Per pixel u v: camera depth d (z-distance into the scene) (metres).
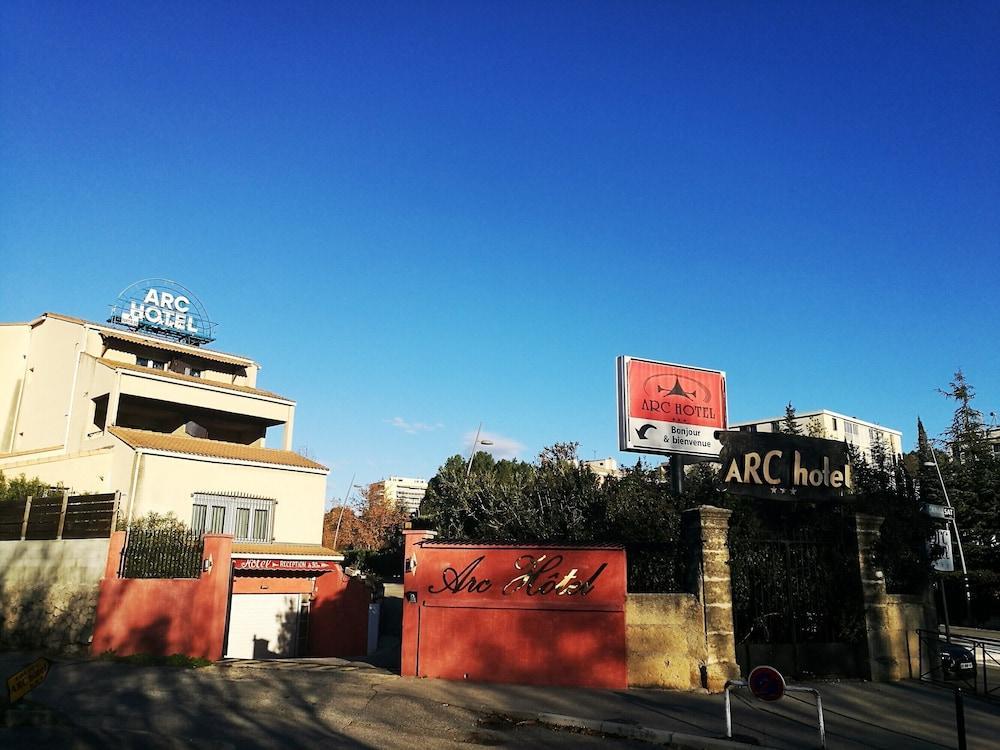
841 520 15.21
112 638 17.48
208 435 34.03
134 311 36.22
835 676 14.41
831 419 84.31
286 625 26.33
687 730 10.71
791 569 14.81
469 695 12.80
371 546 63.47
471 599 14.31
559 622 13.91
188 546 17.84
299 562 26.98
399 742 10.02
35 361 34.03
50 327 33.78
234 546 26.19
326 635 26.19
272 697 12.48
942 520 16.75
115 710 11.47
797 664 14.33
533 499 23.06
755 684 10.20
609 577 13.94
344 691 12.95
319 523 30.25
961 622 37.75
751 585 14.58
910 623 15.03
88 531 18.73
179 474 26.55
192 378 32.34
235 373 37.41
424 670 14.23
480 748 9.89
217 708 11.70
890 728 11.02
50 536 19.45
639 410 20.86
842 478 15.67
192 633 16.86
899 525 15.87
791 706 12.27
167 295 37.78
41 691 12.84
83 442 29.92
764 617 14.42
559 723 11.22
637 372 21.17
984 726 11.26
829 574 14.88
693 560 14.08
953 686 13.94
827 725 11.12
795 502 15.55
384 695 12.66
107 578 17.95
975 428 48.94
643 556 14.84
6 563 19.73
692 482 21.11
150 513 25.22
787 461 15.42
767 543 14.91
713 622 13.62
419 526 36.25
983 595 36.62
